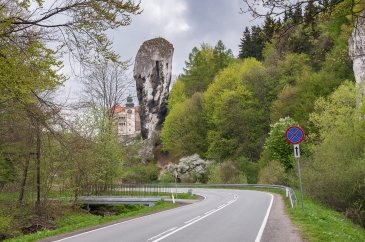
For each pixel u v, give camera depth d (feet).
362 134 108.06
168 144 268.21
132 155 158.20
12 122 70.69
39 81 30.19
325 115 128.77
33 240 47.85
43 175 95.25
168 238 43.04
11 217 79.05
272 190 139.03
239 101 234.17
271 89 235.61
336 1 18.06
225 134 239.30
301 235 42.04
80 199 118.21
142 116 332.19
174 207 94.99
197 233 46.44
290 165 172.76
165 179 229.66
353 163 101.24
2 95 34.27
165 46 336.08
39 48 29.43
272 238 41.19
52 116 43.27
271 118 214.07
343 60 27.40
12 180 95.25
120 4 29.25
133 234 47.96
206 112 260.42
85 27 29.40
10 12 28.86
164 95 328.90
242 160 204.74
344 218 85.92
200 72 326.85
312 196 107.86
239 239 41.19
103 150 127.85
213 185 183.73
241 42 320.91
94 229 56.44
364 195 98.48
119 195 142.20
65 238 47.75
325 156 106.22
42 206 94.94
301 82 203.21
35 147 83.35
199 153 254.47
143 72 330.54
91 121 128.88
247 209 77.36
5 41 28.78
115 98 136.87
